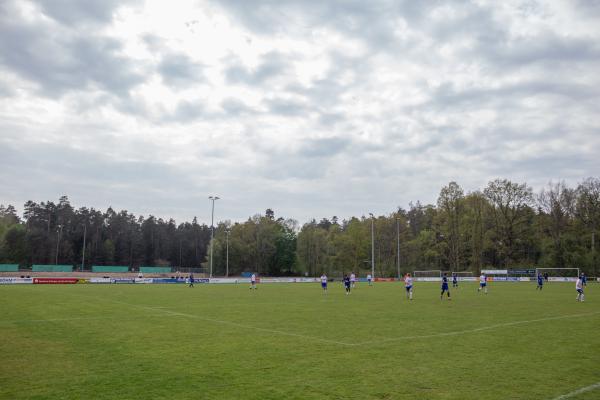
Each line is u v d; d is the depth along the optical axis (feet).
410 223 456.45
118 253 493.36
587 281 255.09
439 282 273.33
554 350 45.55
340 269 391.24
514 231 301.43
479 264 313.12
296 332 58.39
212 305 100.53
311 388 31.63
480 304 102.83
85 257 467.93
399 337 54.13
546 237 303.07
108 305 98.68
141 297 126.00
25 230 409.90
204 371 36.60
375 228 380.17
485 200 312.91
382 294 144.15
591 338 53.21
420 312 84.38
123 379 34.04
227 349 46.32
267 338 53.47
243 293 149.89
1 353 44.01
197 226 599.16
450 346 48.01
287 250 422.82
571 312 83.56
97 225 488.44
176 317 75.72
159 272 372.58
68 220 485.56
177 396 29.68
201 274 383.86
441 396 29.86
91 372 36.22
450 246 323.78
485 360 40.83
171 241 546.67
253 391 30.89
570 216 297.33
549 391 30.94
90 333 57.21
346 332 58.34
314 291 164.45
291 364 39.27
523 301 111.86
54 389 31.27
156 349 46.24
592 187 285.84
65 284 219.82
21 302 104.27
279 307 95.76
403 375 35.37
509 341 51.13
